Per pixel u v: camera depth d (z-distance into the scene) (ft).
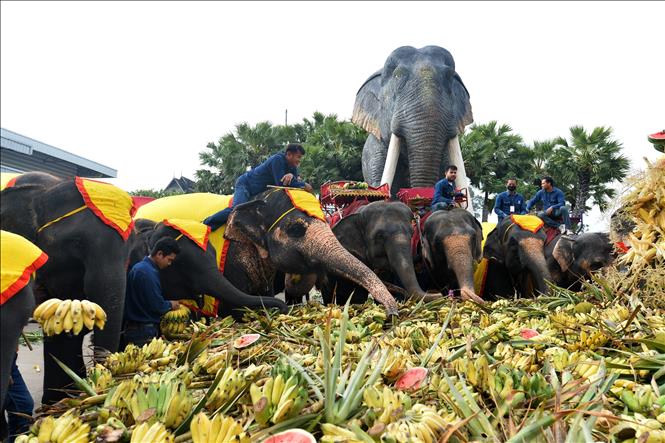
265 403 7.80
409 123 43.50
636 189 16.83
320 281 31.48
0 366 8.39
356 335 14.60
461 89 48.44
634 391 9.23
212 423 7.16
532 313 18.43
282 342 14.21
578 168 93.40
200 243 24.03
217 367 10.95
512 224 36.19
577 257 34.27
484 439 7.24
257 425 7.88
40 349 31.04
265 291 28.27
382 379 10.26
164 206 31.58
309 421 7.93
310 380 8.86
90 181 18.74
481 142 103.65
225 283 23.89
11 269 8.61
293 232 26.11
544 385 8.77
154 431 7.29
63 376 16.72
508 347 12.29
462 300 26.45
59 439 7.57
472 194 108.58
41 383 22.58
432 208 35.04
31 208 18.12
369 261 30.50
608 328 12.80
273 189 27.84
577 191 98.32
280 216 26.55
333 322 16.94
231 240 27.25
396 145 45.14
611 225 18.74
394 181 47.96
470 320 17.75
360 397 8.35
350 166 103.91
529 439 6.88
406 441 6.77
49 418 7.82
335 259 24.68
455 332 15.29
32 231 18.01
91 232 17.83
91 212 18.06
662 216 16.26
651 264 16.66
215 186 119.75
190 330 20.72
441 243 31.53
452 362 10.86
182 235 24.00
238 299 23.68
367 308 22.74
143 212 32.01
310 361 11.57
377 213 30.17
